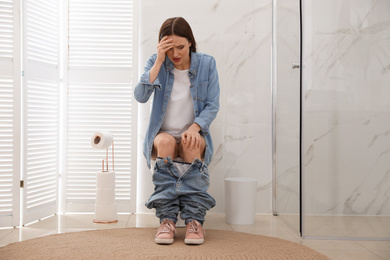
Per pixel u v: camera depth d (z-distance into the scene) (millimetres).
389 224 2307
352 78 2379
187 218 2141
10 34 2631
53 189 2965
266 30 3102
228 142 3090
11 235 2336
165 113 2385
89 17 3070
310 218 2324
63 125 3068
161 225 2107
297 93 2453
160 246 1994
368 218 2320
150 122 2381
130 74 3064
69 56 3068
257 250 1938
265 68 3104
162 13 3078
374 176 2354
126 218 2854
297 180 2447
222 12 3090
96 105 3066
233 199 2705
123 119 3059
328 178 2340
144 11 3078
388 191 2334
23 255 1813
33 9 2771
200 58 2418
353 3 2402
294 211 2512
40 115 2836
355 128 2361
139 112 3094
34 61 2770
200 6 3080
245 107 3104
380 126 2369
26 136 2680
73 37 3068
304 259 1796
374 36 2398
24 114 2670
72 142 3066
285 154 2742
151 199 2143
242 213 2695
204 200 2148
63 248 1938
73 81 3066
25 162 2666
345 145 2354
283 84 2801
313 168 2338
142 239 2139
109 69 3068
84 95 3068
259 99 3102
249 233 2373
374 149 2369
